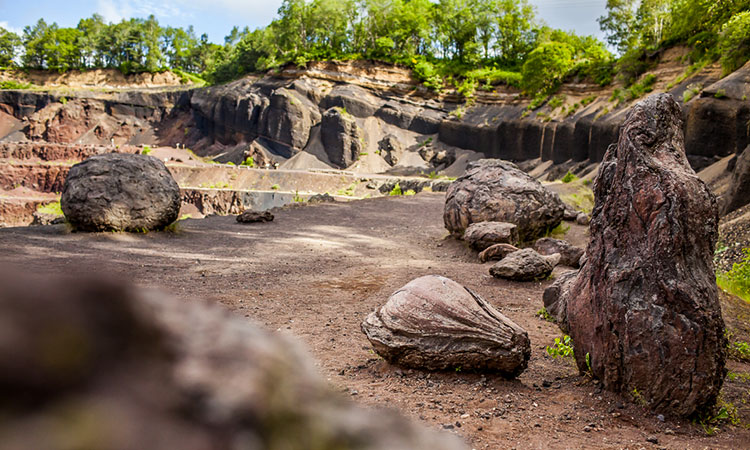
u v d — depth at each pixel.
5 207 74.62
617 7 80.75
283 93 93.31
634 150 4.69
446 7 107.06
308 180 75.12
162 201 15.05
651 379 4.36
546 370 5.59
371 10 101.19
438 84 94.81
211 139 109.06
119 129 115.88
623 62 67.56
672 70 60.28
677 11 64.12
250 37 117.06
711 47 56.09
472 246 13.94
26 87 123.75
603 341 4.74
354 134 88.88
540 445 3.49
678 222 4.38
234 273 10.73
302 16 105.50
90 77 133.25
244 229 17.33
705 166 37.81
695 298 4.27
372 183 72.69
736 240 15.47
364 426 0.50
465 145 87.06
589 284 4.98
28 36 135.75
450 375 5.01
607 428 3.99
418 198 27.59
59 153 98.12
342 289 9.52
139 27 136.12
